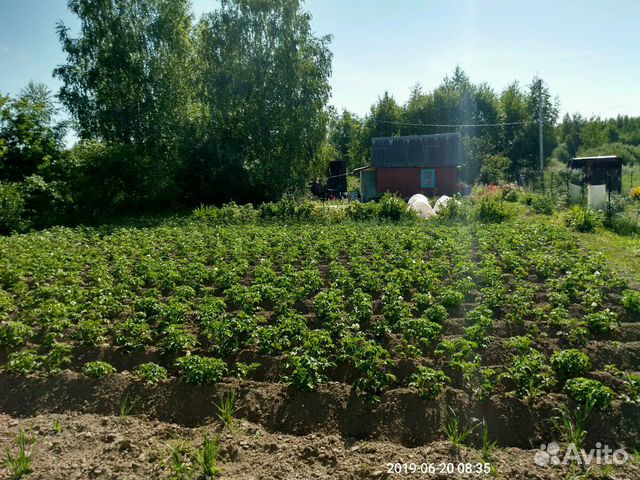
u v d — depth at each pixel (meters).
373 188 43.50
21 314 10.65
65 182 27.58
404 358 8.03
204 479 5.40
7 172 26.84
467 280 11.82
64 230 22.03
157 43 35.88
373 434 6.37
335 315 9.30
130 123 35.47
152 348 8.78
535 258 13.88
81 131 34.91
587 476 5.32
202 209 26.86
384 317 9.77
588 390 6.43
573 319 8.95
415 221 23.31
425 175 40.31
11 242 18.16
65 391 7.48
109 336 9.41
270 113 36.44
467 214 23.48
